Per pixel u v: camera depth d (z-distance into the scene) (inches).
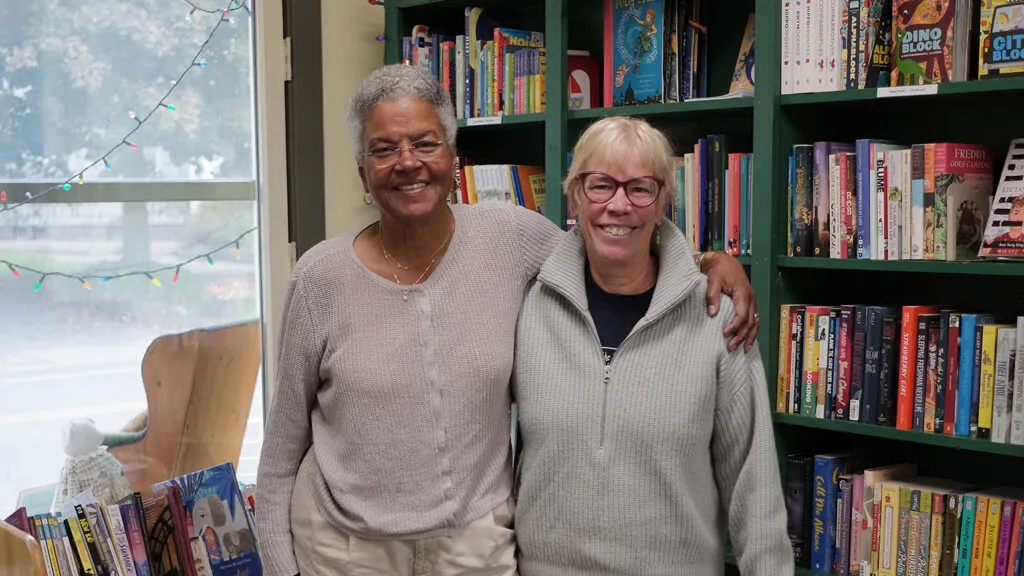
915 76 82.8
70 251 103.2
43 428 101.5
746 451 61.9
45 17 100.7
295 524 67.1
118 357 106.7
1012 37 76.5
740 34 102.4
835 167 87.0
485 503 63.2
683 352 60.6
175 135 110.5
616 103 103.5
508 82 110.7
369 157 60.9
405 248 63.6
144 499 92.4
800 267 91.1
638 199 59.9
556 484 60.7
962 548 81.4
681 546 60.0
